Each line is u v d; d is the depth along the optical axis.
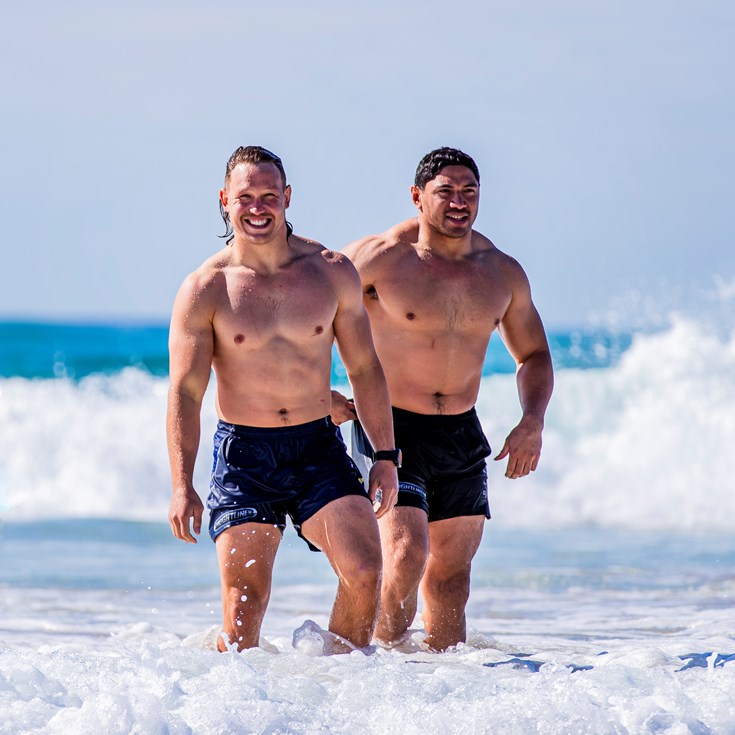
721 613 24.77
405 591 19.28
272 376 17.55
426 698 12.39
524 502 53.03
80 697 12.08
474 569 33.66
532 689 12.34
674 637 21.08
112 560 34.44
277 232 17.73
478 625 23.30
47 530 42.25
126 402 59.56
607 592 28.92
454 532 20.17
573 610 25.75
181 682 12.69
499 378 62.38
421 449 19.91
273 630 22.08
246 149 17.80
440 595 19.95
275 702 12.01
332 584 30.27
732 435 56.09
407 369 20.20
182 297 17.61
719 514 51.66
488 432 58.09
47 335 138.75
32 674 12.45
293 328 17.59
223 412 17.81
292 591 29.00
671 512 52.31
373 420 18.20
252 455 17.48
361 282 18.92
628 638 21.23
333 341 18.42
